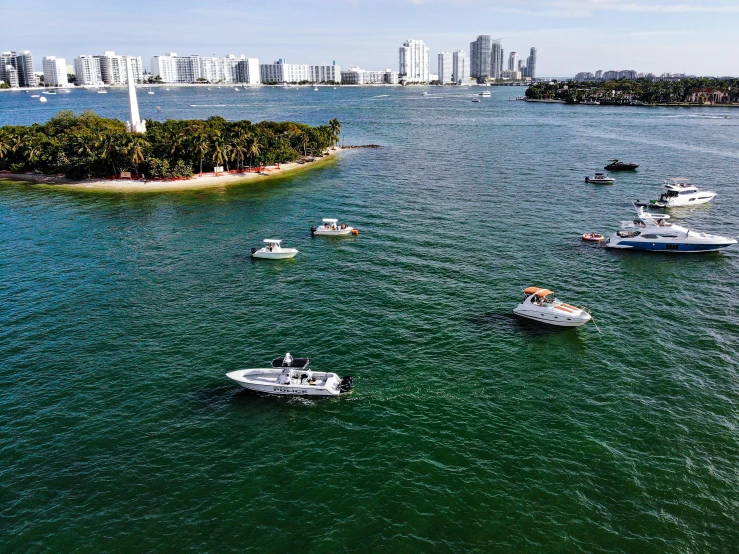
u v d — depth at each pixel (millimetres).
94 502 36938
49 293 71312
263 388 49031
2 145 152625
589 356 55156
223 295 70812
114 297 70125
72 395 49031
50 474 39469
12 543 33750
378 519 35469
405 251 87312
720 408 46562
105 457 41219
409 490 37812
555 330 60562
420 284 73688
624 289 72062
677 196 118062
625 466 39906
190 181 143125
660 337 58938
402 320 63062
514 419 45406
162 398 48625
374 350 56312
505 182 142125
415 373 52188
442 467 39969
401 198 124438
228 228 102000
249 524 35188
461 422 45062
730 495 37250
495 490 37750
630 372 52219
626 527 34750
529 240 92938
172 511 36219
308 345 57438
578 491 37625
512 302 67938
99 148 145500
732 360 54094
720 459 40625
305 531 34625
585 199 123688
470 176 150375
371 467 40094
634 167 158375
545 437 43125
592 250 87875
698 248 86125
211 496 37469
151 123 185625
